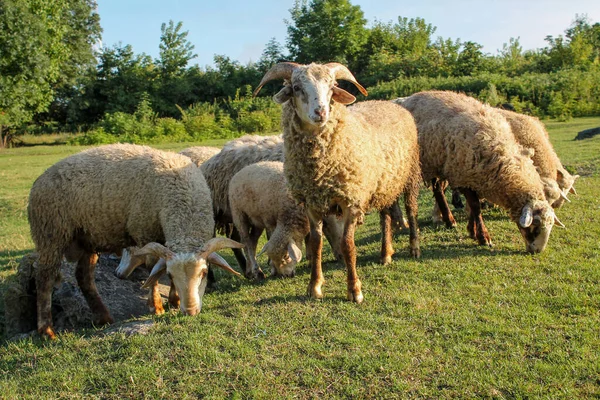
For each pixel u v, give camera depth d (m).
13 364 4.99
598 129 19.00
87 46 47.22
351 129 5.59
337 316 5.33
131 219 6.09
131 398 4.18
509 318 5.05
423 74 46.50
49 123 47.59
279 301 5.84
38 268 6.09
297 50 55.12
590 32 55.50
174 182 6.07
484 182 7.47
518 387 3.92
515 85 36.06
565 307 5.23
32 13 31.11
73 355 4.93
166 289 7.53
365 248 8.07
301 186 5.66
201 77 52.91
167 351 4.75
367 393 4.01
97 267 7.51
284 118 5.57
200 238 5.93
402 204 11.08
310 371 4.31
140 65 50.41
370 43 56.19
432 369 4.26
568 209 9.02
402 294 5.79
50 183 6.05
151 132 36.44
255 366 4.42
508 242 7.68
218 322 5.33
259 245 9.60
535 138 9.05
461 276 6.30
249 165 7.61
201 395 4.14
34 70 30.05
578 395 3.81
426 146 7.91
